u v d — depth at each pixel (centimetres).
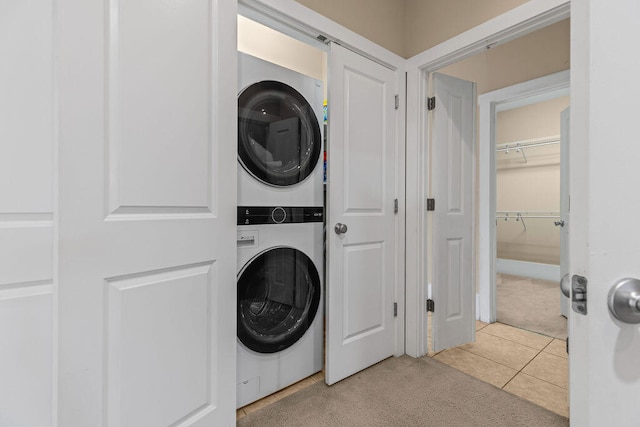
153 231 99
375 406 149
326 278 168
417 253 198
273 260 155
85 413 86
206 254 114
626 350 45
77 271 84
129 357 94
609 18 45
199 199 112
